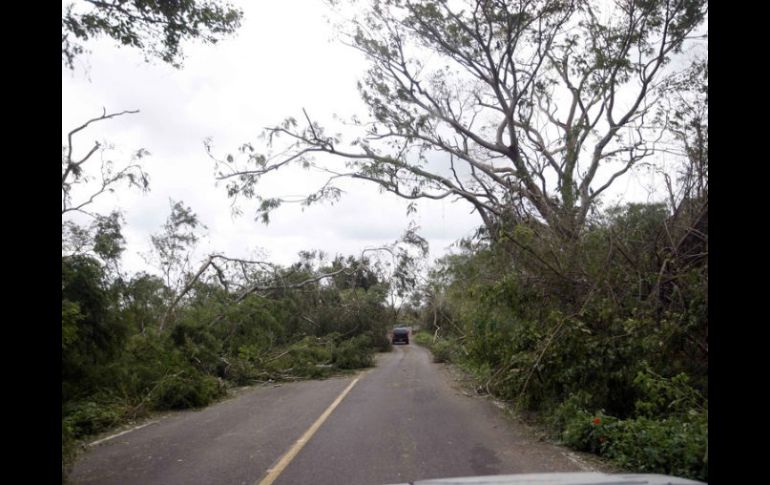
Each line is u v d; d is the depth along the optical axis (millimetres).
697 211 11141
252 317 22391
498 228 13453
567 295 11547
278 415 12023
